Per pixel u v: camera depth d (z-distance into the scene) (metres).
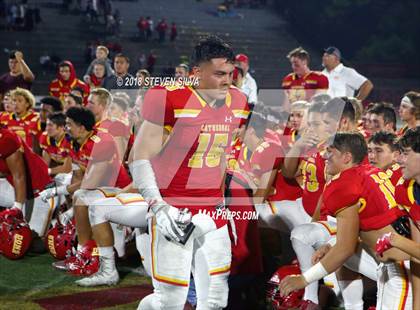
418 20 25.95
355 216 2.84
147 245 3.41
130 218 3.68
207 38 2.85
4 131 4.79
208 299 2.99
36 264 4.68
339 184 2.84
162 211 2.74
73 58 21.12
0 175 5.09
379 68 24.56
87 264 4.29
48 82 19.22
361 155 2.88
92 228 4.15
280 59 24.03
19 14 21.91
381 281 2.94
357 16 26.08
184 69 5.21
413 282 2.69
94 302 3.87
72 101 6.46
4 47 20.92
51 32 22.14
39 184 5.03
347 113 3.60
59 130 5.52
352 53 26.06
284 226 3.84
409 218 2.78
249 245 3.56
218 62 2.77
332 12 25.92
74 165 4.50
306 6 26.47
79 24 22.83
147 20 22.66
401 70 24.70
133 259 4.83
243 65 7.23
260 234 3.96
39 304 3.83
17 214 4.79
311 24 26.34
